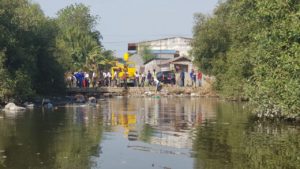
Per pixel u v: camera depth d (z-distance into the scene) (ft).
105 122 92.27
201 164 53.78
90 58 245.65
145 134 76.07
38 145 65.21
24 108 121.49
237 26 135.54
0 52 126.82
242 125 87.04
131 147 64.28
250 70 129.90
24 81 133.80
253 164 53.62
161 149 62.85
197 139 70.69
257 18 93.35
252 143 66.74
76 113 111.04
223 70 176.24
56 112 113.19
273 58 85.56
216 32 183.11
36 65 151.23
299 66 76.23
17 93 131.13
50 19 181.06
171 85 205.98
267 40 85.97
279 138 71.05
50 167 52.42
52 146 64.54
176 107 131.95
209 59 187.73
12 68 135.74
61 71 168.66
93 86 194.49
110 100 162.40
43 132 77.41
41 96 154.61
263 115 96.84
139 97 181.47
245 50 120.57
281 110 87.51
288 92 80.33
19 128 82.17
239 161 55.16
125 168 52.29
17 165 53.16
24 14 142.51
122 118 100.22
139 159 56.70
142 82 204.64
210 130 80.43
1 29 129.59
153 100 163.94
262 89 86.43
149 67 270.46
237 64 134.72
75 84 189.47
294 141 68.28
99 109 123.03
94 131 79.15
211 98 177.78
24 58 137.59
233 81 146.82
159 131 79.66
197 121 94.73
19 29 139.23
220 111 118.32
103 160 56.13
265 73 88.53
